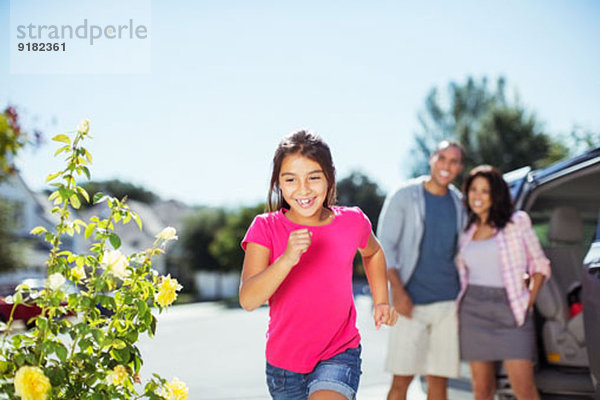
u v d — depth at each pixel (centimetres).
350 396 262
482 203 437
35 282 250
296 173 269
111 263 247
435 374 460
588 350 382
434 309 461
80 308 248
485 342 427
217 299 4438
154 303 260
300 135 273
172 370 848
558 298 461
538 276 434
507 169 3678
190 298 4347
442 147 464
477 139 3831
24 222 2308
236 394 671
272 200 286
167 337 1359
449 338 459
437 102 4634
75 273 258
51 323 244
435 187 471
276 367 278
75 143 254
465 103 4503
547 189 462
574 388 432
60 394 240
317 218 279
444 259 465
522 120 3725
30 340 245
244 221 4484
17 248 2081
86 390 244
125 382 244
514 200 475
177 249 4806
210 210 4941
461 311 441
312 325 270
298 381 277
